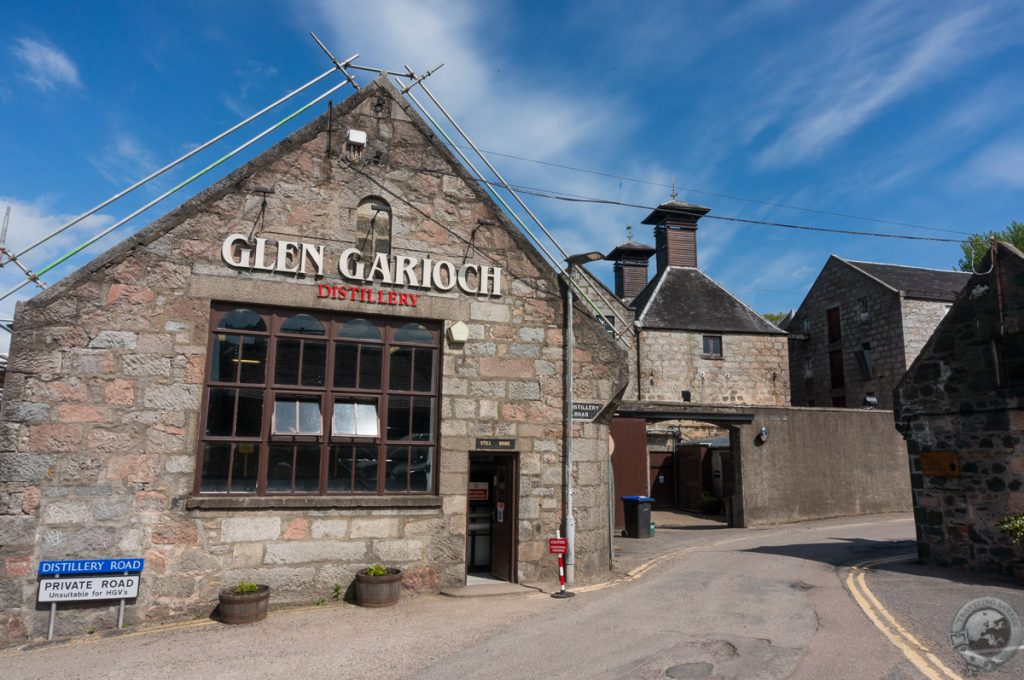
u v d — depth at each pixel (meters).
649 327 25.38
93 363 8.32
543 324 10.65
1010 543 9.73
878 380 27.11
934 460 10.93
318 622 8.08
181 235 8.91
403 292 9.88
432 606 8.83
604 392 10.91
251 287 9.11
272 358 9.20
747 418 18.41
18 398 7.96
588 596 9.33
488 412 10.10
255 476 8.91
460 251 10.31
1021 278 9.78
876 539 14.75
